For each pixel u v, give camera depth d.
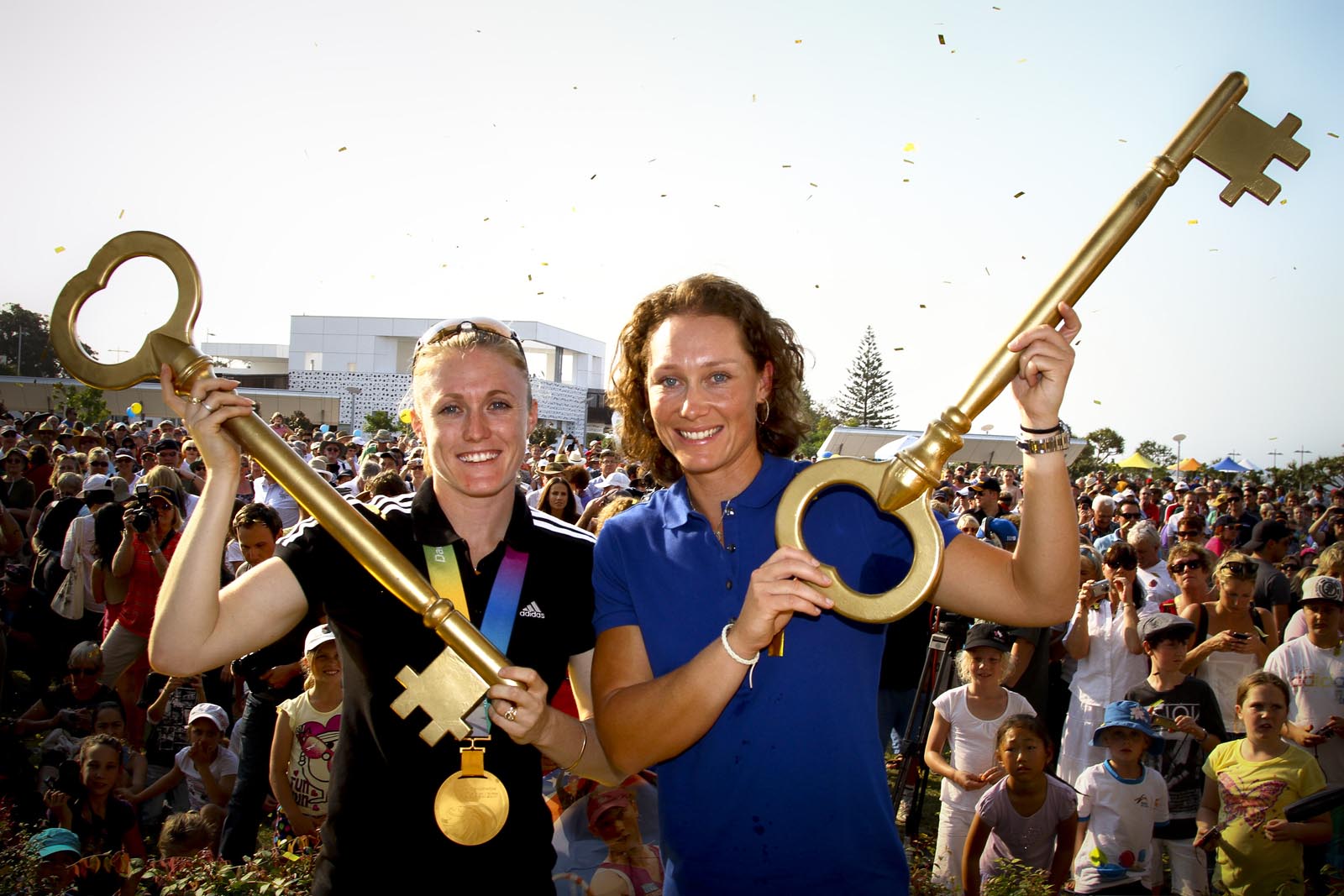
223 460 1.63
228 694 5.16
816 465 1.57
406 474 11.32
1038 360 1.44
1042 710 5.07
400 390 68.50
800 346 1.85
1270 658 4.40
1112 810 3.82
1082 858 3.87
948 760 4.57
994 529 7.68
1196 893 3.94
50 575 6.82
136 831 3.96
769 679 1.60
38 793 4.32
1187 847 4.02
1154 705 4.26
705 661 1.47
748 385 1.68
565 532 2.01
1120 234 1.44
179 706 4.91
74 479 7.99
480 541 1.92
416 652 1.76
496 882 1.75
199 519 1.62
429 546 1.86
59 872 3.12
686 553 1.70
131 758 4.54
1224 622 4.94
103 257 1.65
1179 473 31.61
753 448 1.77
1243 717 3.80
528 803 1.82
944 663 4.92
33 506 9.75
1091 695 4.75
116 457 10.62
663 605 1.69
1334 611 4.19
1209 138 1.43
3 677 5.61
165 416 34.34
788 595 1.41
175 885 2.70
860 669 1.64
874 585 1.65
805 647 1.61
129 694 5.64
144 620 5.64
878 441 20.12
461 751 1.74
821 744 1.59
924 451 1.48
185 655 1.63
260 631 1.73
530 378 1.95
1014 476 15.77
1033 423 1.48
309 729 3.49
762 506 1.71
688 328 1.66
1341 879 3.23
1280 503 17.14
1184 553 5.07
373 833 1.72
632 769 1.62
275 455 1.61
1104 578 5.58
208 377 1.63
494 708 1.61
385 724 1.75
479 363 1.82
